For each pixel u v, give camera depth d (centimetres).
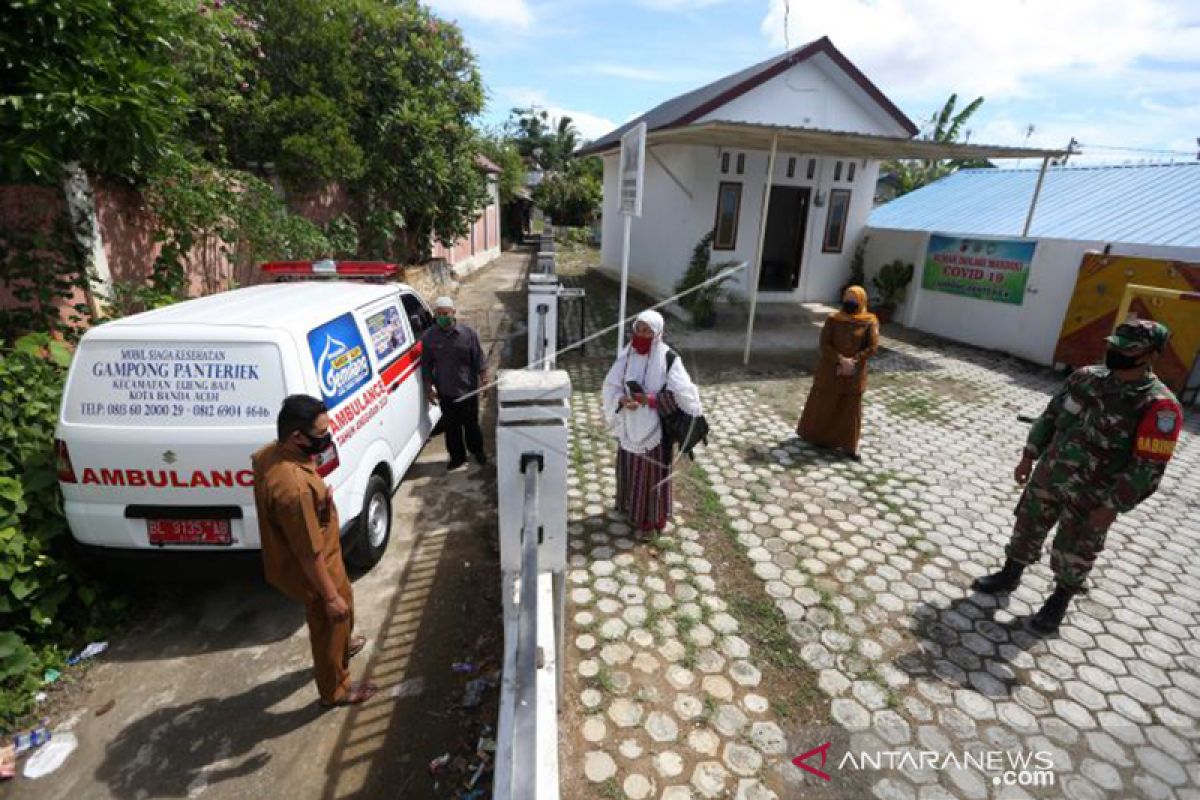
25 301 449
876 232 1277
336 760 271
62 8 380
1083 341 906
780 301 1297
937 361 983
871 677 315
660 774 258
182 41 528
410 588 390
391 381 457
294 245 760
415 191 1159
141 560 320
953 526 470
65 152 436
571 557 415
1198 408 787
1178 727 290
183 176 579
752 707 294
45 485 328
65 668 316
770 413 714
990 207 1202
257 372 317
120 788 256
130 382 311
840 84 1206
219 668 322
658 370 394
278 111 814
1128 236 891
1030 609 372
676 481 526
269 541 270
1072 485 325
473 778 262
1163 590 398
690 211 1162
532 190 3838
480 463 568
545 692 204
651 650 330
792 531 455
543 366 705
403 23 1059
